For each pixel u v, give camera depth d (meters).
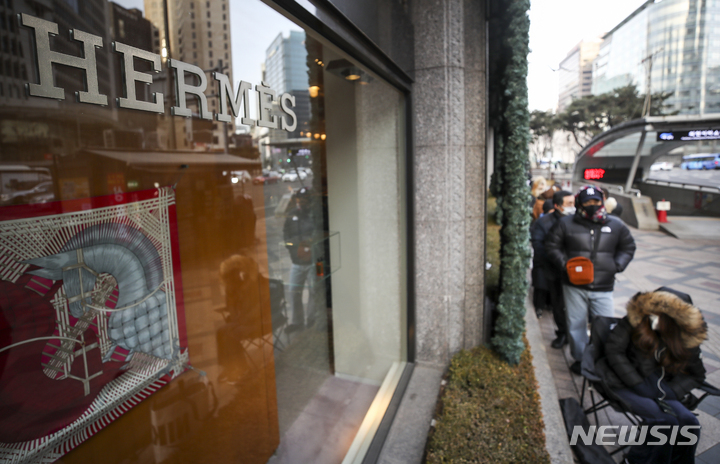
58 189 0.94
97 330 1.07
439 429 2.82
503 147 3.92
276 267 2.22
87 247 1.03
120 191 1.12
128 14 1.10
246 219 1.82
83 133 0.99
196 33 1.38
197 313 1.51
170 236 1.33
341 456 2.70
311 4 1.88
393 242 3.70
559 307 4.64
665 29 70.38
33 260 0.90
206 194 1.52
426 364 3.90
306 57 2.32
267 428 2.09
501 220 3.92
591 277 3.76
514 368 3.67
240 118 1.70
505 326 3.71
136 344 1.21
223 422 1.72
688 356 2.60
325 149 2.73
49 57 0.89
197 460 1.55
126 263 1.15
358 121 3.18
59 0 0.91
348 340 3.21
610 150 26.47
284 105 2.11
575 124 53.34
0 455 0.85
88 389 1.06
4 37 0.80
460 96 3.54
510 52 3.55
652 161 26.52
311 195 2.59
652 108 48.44
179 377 1.42
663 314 2.63
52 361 0.95
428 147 3.58
